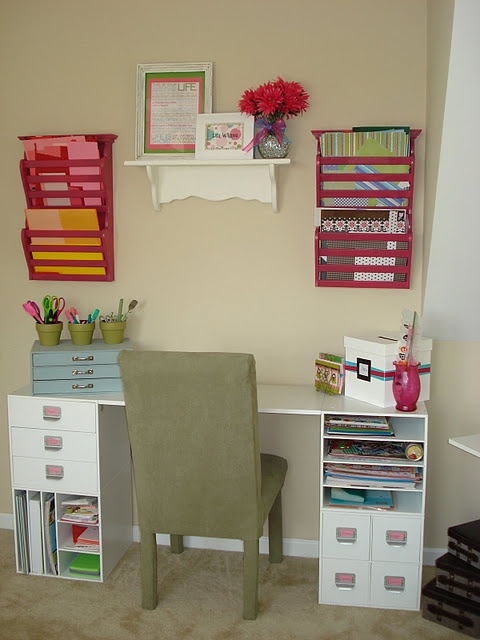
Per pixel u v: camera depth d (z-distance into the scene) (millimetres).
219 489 2537
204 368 2383
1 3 3137
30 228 3125
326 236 2930
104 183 3059
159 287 3160
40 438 2887
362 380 2779
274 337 3098
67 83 3127
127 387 2475
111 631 2570
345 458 2697
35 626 2596
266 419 3123
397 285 2920
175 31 3031
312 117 2963
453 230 2602
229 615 2676
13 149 3189
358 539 2695
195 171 3037
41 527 2947
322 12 2922
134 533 3279
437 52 2551
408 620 2639
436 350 2963
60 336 3104
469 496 3023
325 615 2676
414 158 2848
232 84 3010
